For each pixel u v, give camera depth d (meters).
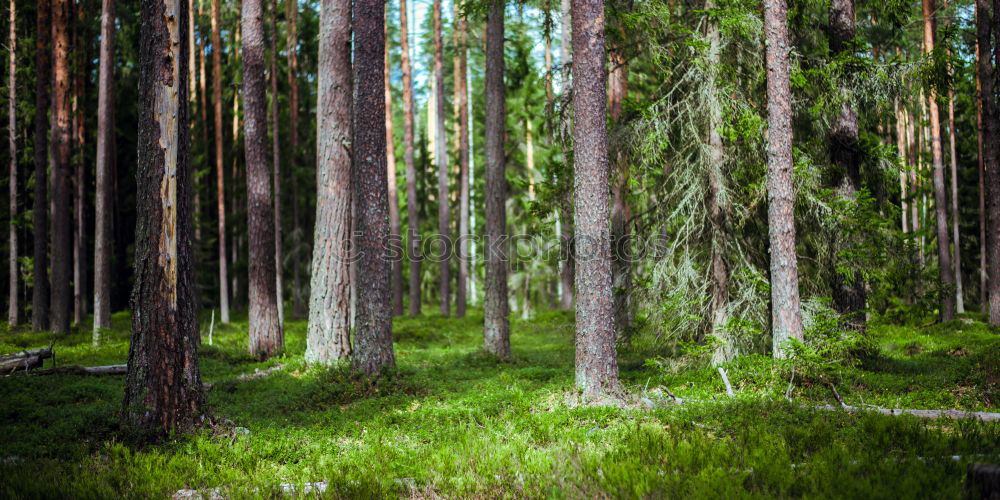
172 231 8.20
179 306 8.25
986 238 26.22
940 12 21.30
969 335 16.59
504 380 12.39
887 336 18.25
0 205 29.73
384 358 12.34
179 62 8.32
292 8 30.23
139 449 7.56
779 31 11.20
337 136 15.32
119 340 19.11
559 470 6.31
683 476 5.92
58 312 22.00
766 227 12.89
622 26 13.23
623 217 15.48
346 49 15.52
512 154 34.75
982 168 25.61
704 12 11.85
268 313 16.75
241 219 36.06
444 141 32.69
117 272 34.19
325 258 15.09
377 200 12.40
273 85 26.45
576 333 9.97
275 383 12.69
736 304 11.84
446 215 32.75
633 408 9.18
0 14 27.27
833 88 11.73
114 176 31.88
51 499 5.71
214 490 6.23
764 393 9.88
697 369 11.71
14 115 26.30
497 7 16.06
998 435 6.74
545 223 15.12
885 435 6.83
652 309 12.53
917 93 11.91
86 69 29.94
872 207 11.69
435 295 47.16
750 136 11.71
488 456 6.93
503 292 16.09
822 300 11.27
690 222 12.36
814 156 12.64
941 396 9.68
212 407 9.70
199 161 32.06
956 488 5.11
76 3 27.05
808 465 6.08
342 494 5.90
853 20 13.01
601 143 9.94
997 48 17.02
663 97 12.37
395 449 7.51
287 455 7.54
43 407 9.47
